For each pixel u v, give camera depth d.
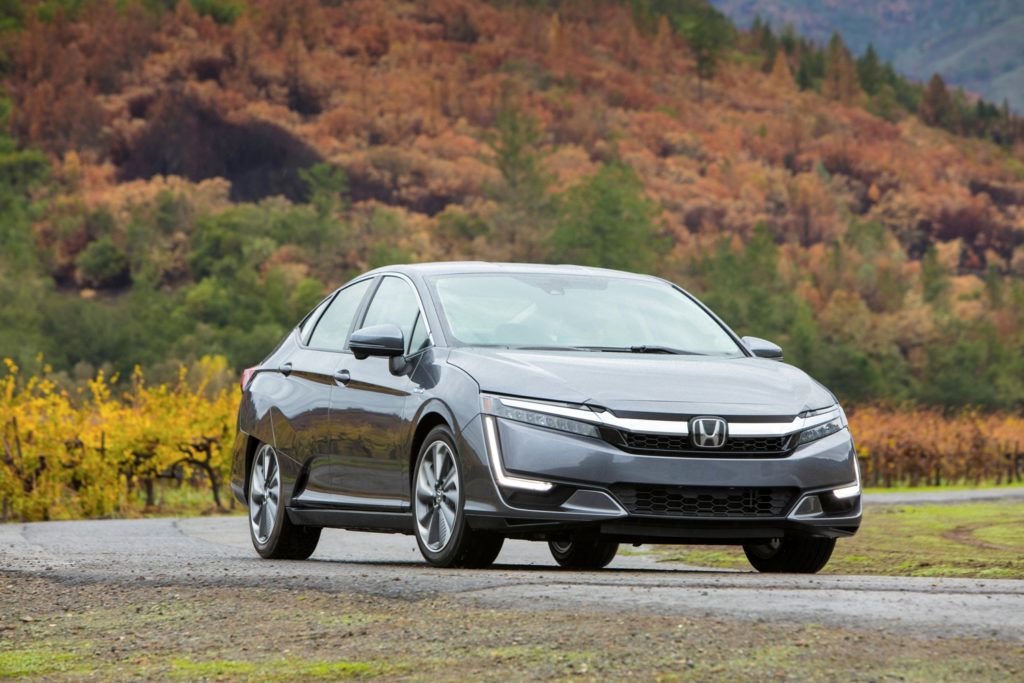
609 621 13.27
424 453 20.80
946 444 96.12
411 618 14.27
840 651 11.55
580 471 18.89
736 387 20.08
